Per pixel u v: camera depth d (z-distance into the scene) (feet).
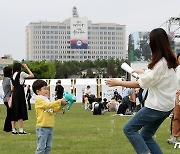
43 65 320.29
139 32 155.74
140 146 21.29
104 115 75.82
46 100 25.89
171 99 21.22
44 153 25.79
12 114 42.01
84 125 52.44
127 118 66.90
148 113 21.22
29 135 40.78
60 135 40.75
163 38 21.25
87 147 32.68
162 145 33.68
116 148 32.09
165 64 20.98
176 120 34.06
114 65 396.37
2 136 39.99
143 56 154.20
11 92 42.50
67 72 440.04
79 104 133.69
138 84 21.58
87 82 144.15
